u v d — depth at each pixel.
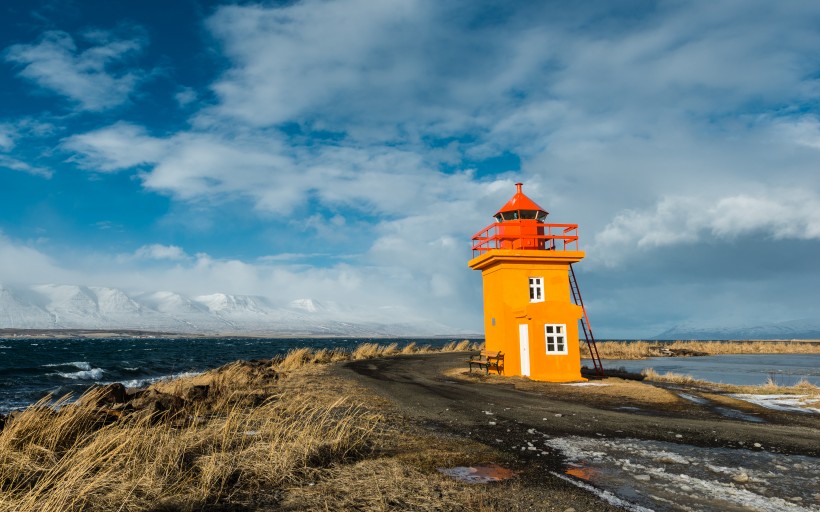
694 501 6.39
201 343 153.12
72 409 8.71
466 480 7.14
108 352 80.88
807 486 7.02
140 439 7.68
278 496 6.27
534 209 25.83
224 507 5.86
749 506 6.21
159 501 5.95
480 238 26.31
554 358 21.80
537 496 6.49
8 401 20.56
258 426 10.16
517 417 12.63
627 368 34.31
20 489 6.06
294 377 21.84
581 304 25.69
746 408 14.66
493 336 25.89
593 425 11.60
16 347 103.94
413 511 5.81
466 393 17.36
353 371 26.00
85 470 6.04
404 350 48.53
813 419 12.95
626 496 6.55
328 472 7.27
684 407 14.66
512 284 24.02
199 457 7.46
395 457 8.34
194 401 12.99
